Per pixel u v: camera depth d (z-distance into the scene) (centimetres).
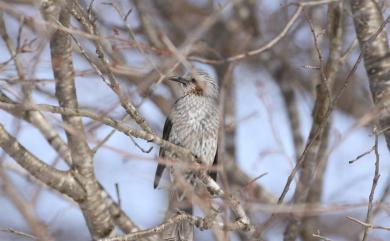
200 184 1121
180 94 1545
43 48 914
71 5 1003
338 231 1825
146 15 1673
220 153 975
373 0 1209
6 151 1039
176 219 1031
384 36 1194
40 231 841
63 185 1108
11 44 1106
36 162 1065
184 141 1388
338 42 1276
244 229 1046
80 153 1115
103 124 1024
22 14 920
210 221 1025
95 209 1149
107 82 995
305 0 1482
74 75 1098
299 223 1310
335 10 1269
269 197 1580
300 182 1264
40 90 1276
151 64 1148
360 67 1823
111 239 1010
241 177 1745
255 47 1859
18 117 915
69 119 1106
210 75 1413
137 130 1010
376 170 997
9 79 920
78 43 1004
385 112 1140
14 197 807
